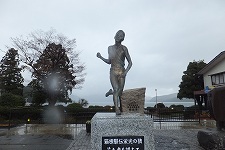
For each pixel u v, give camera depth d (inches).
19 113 836.0
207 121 763.4
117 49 218.8
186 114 886.4
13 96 928.9
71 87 1050.7
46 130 596.7
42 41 1007.0
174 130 564.7
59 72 1006.4
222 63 990.4
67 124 719.1
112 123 187.6
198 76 1207.6
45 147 398.6
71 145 389.4
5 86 1182.3
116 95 212.1
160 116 852.6
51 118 827.4
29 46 1131.3
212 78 1065.5
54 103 996.6
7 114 832.3
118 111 210.4
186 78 1301.7
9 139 473.7
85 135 486.0
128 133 186.9
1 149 382.6
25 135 523.2
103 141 185.9
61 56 997.2
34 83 1023.0
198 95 1054.4
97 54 226.4
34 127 653.9
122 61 218.5
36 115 844.0
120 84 213.5
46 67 994.7
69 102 1114.7
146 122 188.5
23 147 398.3
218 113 338.3
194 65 1320.1
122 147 185.8
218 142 318.0
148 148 186.1
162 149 352.5
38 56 999.0
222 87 337.1
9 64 1194.6
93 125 189.6
